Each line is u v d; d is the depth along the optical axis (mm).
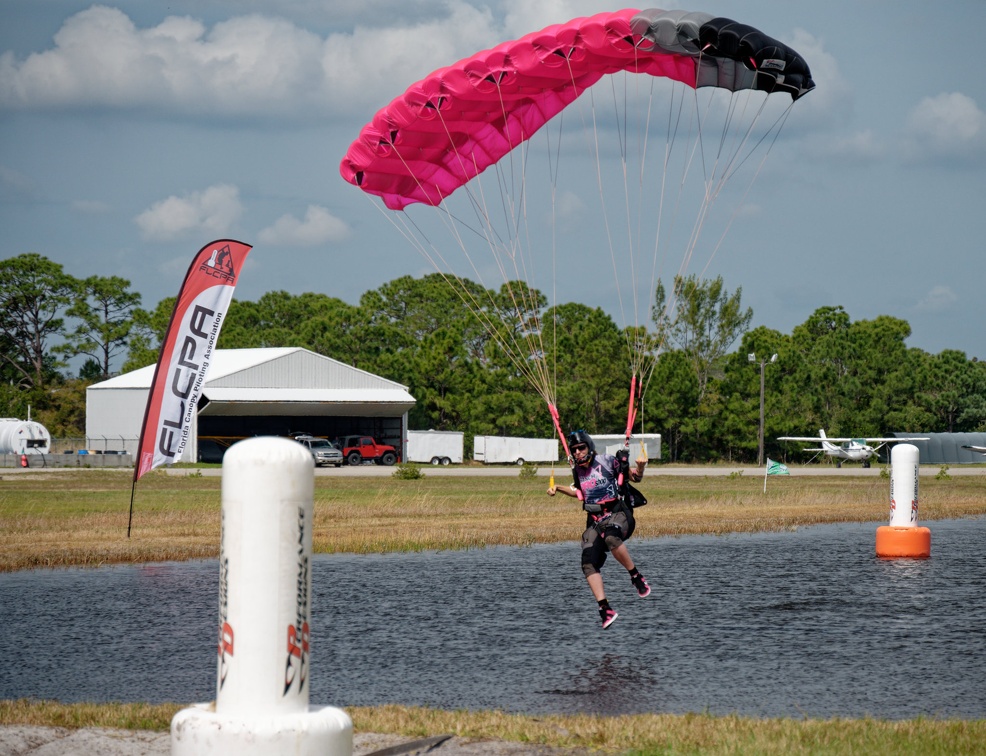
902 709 13078
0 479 71125
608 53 21031
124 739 10859
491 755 10414
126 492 55844
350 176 24797
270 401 99875
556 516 40438
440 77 22203
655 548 30797
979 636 17766
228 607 8180
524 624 18969
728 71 20719
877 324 172500
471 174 24672
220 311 31344
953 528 37250
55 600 21375
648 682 14516
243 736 7941
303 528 8281
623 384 116750
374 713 11984
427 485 65875
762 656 16188
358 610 20438
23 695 13922
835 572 25750
